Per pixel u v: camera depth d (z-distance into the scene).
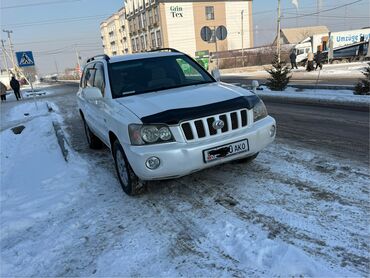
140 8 68.56
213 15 62.34
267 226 3.58
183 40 61.34
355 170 4.86
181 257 3.24
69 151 7.38
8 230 4.18
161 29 60.16
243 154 4.24
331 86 14.57
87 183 5.38
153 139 3.98
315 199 4.07
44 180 5.79
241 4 63.84
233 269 2.98
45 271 3.30
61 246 3.69
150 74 5.41
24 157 7.74
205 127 4.04
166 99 4.45
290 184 4.55
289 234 3.40
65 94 28.47
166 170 3.96
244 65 52.59
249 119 4.33
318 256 3.03
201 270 3.02
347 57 39.94
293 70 30.64
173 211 4.15
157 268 3.12
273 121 4.62
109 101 4.97
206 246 3.37
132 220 4.05
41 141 9.15
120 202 4.58
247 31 65.81
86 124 7.50
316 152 5.84
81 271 3.22
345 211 3.74
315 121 8.52
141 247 3.48
